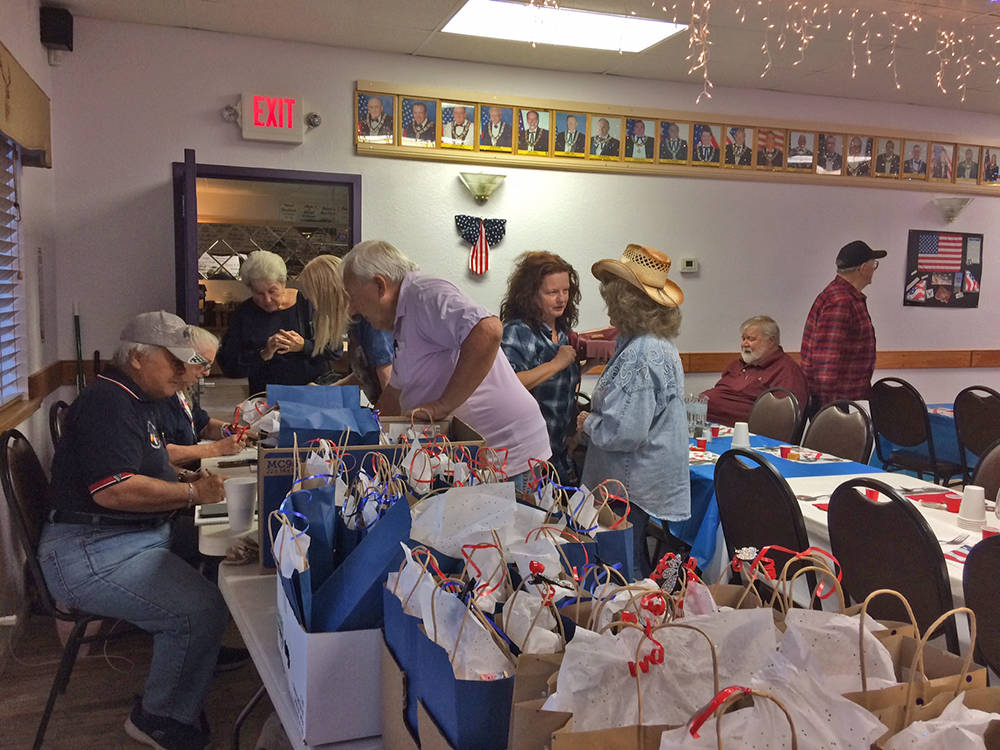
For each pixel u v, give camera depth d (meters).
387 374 2.93
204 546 1.70
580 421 3.27
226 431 3.05
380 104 4.50
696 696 0.76
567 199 4.98
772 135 5.36
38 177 3.69
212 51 4.20
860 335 4.59
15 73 2.99
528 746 0.74
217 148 4.27
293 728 1.06
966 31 4.03
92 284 4.13
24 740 2.27
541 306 2.97
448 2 3.66
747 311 5.49
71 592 2.10
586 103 4.89
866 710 0.71
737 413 4.42
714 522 2.75
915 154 5.77
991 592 1.67
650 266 2.42
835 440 3.60
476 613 0.87
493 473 1.49
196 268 3.64
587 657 0.74
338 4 3.72
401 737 0.94
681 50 4.39
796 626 0.80
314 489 1.22
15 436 2.33
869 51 4.38
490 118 4.72
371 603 1.01
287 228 4.53
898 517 1.85
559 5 3.68
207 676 2.15
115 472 2.07
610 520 1.30
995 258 6.16
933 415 4.50
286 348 3.68
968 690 0.78
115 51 4.05
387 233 4.64
